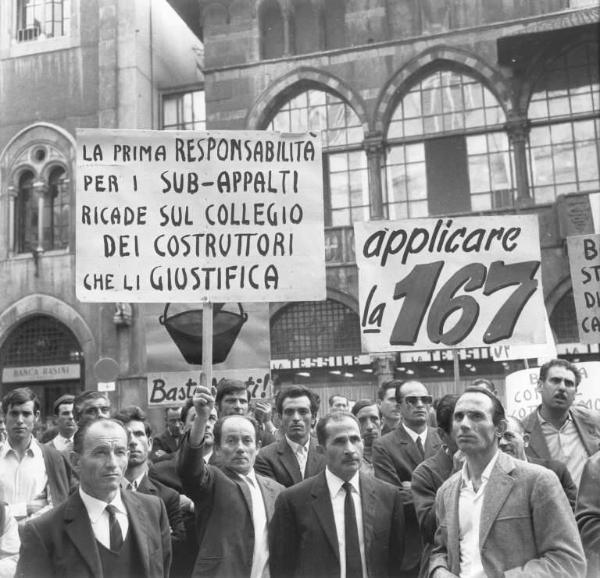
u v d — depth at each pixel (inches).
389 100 809.5
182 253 253.6
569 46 776.3
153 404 302.8
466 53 796.6
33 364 847.7
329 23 854.5
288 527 188.7
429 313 290.0
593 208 719.1
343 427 187.8
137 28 876.6
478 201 788.6
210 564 191.2
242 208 257.1
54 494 241.1
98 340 817.5
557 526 151.6
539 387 260.1
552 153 778.8
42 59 892.6
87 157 254.8
